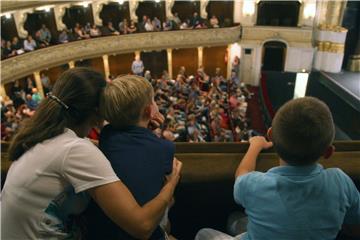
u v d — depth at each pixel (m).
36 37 16.30
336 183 1.35
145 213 1.37
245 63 20.94
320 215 1.30
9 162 1.82
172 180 1.54
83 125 1.57
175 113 12.93
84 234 1.56
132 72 19.84
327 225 1.31
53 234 1.42
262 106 16.88
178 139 10.54
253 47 20.34
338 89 17.41
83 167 1.35
